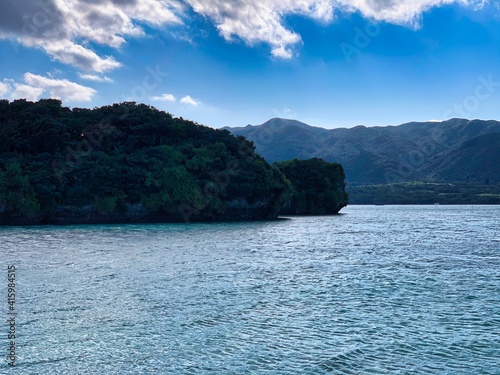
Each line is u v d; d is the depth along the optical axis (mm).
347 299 25609
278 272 34562
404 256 44812
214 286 28891
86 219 99438
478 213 165375
